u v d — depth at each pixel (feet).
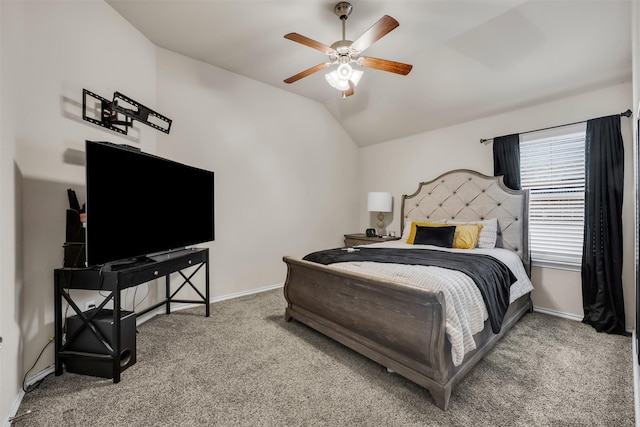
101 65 7.45
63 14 6.43
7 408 4.72
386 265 6.97
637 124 5.42
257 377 5.87
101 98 7.06
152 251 7.45
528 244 9.74
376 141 15.52
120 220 6.48
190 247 10.57
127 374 5.98
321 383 5.65
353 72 7.65
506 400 5.12
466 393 5.32
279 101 12.89
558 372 5.99
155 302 9.50
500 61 9.06
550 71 8.73
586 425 4.51
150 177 7.45
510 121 10.66
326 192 14.94
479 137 11.55
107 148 6.18
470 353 5.85
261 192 12.30
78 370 5.98
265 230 12.46
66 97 6.52
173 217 8.28
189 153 10.21
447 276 5.91
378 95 12.55
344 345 7.13
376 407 4.96
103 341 5.90
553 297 9.49
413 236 11.58
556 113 9.52
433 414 4.78
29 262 5.66
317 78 12.00
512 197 10.19
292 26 8.40
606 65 8.00
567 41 7.82
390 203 14.20
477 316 5.78
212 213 10.03
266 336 7.80
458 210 11.75
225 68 11.06
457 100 11.08
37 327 5.80
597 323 8.07
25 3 5.56
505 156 10.48
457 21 8.09
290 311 8.70
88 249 5.66
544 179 9.81
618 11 6.84
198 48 9.66
